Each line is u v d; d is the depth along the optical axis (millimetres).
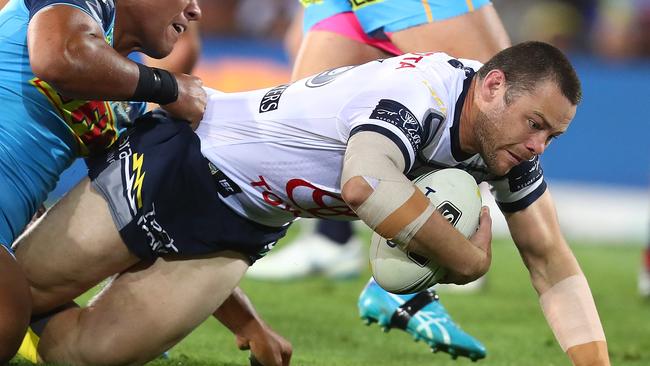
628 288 24781
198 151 11938
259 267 23000
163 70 11609
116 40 12328
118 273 12461
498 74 10781
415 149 10633
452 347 14516
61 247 12078
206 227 12086
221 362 14008
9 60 11734
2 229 11781
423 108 10797
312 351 15523
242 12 38531
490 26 14164
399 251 10664
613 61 39031
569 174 35438
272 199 11977
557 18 39156
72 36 10797
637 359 16234
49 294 12344
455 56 14117
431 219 10219
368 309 15023
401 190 10172
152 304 12133
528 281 24625
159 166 11867
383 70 11320
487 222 10844
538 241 11992
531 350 16609
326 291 21891
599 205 35062
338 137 11188
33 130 11852
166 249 12133
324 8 15289
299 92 11727
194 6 12539
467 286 22891
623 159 35344
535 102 10570
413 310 14680
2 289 11188
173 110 11836
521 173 11672
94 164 12414
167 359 13852
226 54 34844
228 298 13133
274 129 11617
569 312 11906
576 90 10711
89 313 12336
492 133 10859
